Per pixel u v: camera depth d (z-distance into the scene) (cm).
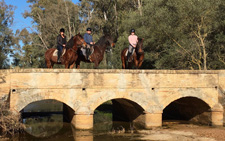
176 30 2094
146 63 2669
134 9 3881
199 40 2161
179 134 1278
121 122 1716
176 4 2036
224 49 2098
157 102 1432
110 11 3772
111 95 1362
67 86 1301
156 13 2206
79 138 1210
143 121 1470
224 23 2027
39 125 1602
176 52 2156
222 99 1556
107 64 3344
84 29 3631
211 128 1442
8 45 3456
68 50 1348
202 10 1920
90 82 1334
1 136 1227
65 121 1722
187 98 1655
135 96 1399
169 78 1455
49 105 2653
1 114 1191
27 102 1241
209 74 1534
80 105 1320
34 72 1258
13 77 1230
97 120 1814
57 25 3541
